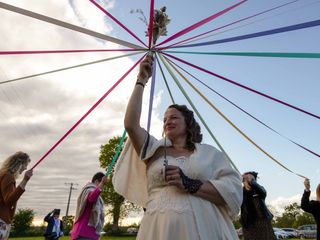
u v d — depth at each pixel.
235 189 1.86
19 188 3.21
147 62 2.09
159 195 1.84
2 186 3.33
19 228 52.53
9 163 3.48
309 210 4.71
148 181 1.96
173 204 1.76
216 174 1.95
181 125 2.11
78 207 4.64
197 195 1.80
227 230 1.81
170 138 2.10
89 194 4.59
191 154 2.02
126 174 2.08
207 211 1.77
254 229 4.62
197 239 1.68
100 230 4.69
